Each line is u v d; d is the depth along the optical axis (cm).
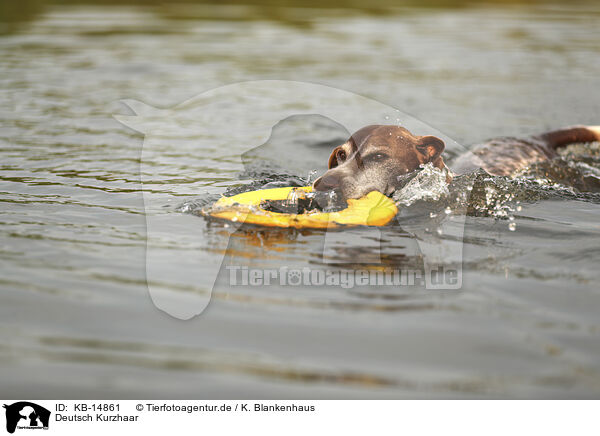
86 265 398
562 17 1980
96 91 1035
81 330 321
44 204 530
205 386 280
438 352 304
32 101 968
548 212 530
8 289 361
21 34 1509
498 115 966
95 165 676
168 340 315
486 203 538
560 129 771
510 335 318
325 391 277
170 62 1262
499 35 1656
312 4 2238
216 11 2017
